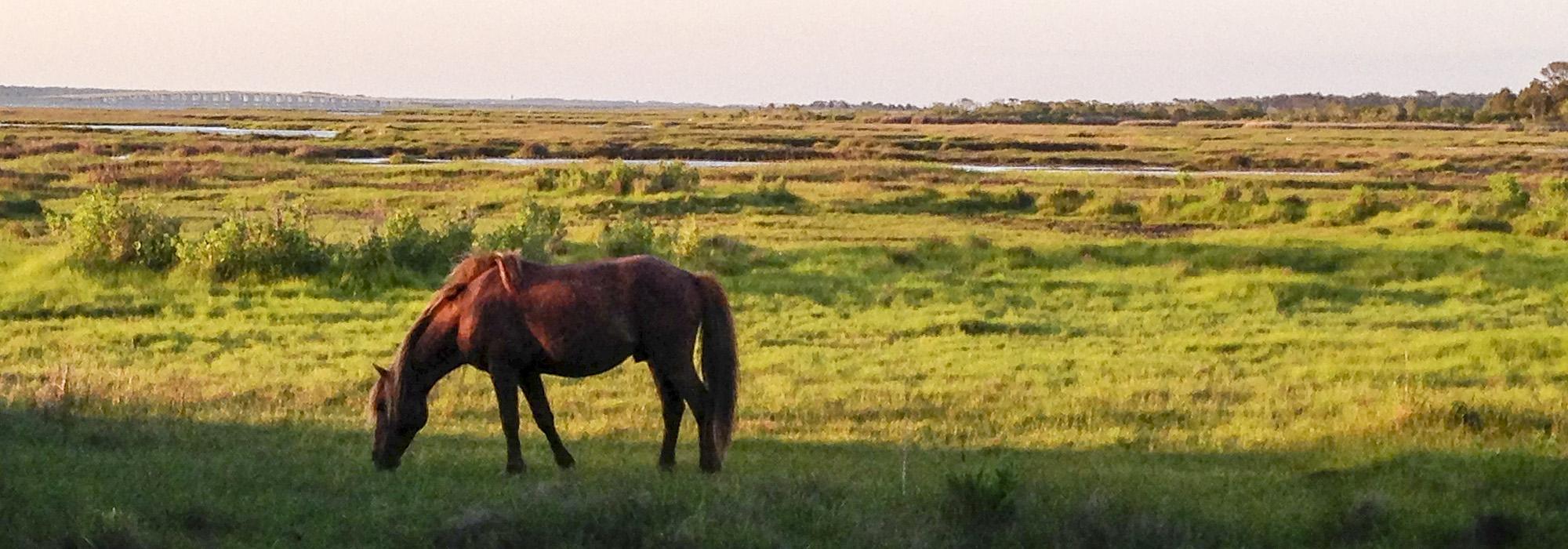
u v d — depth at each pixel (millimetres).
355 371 13023
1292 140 72375
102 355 13719
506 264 8266
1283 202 31312
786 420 11008
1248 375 13773
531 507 6898
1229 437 10445
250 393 11578
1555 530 7008
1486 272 21453
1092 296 19516
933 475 8391
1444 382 13234
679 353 8383
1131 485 8062
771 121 108562
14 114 109438
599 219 29453
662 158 59562
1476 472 8195
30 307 16484
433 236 21000
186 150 49812
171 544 6156
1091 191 33625
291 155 52125
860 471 8594
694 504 7125
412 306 17438
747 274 20781
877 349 15086
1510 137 75125
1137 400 12047
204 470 7816
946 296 19125
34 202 28125
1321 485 8289
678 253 21672
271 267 19156
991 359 14469
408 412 8422
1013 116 117812
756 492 7461
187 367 13102
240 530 6559
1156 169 55250
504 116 124438
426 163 49562
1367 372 13750
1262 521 7199
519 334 8242
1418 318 17625
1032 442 10188
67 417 9359
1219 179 41219
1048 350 15211
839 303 18531
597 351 8211
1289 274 21344
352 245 20219
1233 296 19281
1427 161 52812
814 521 6996
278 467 8102
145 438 8945
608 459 9016
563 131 77312
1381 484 8102
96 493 6965
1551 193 31781
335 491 7578
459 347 8391
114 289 17891
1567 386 12883
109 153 49656
